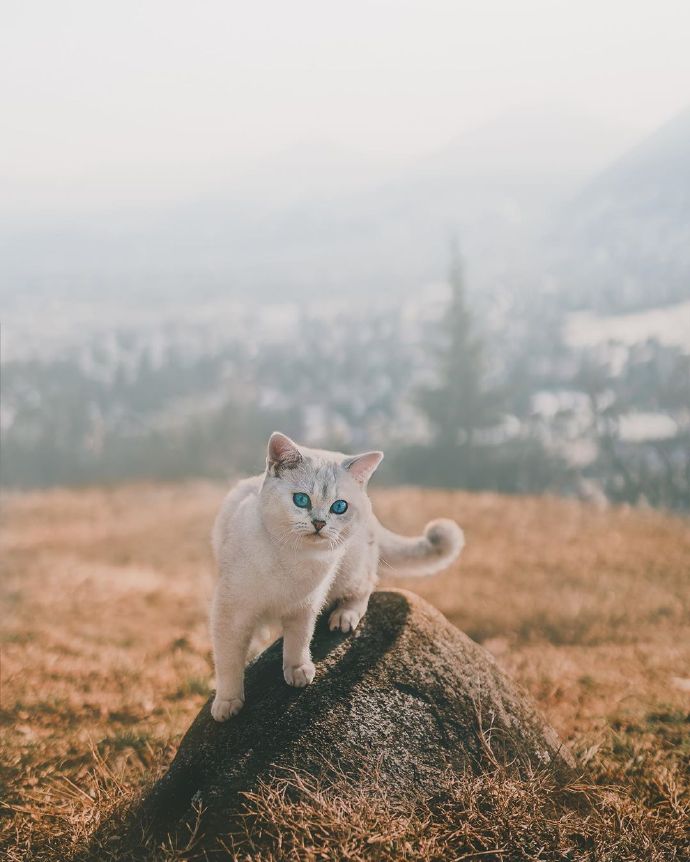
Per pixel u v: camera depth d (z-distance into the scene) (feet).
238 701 3.65
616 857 3.51
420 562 4.31
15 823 3.82
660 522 12.80
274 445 3.63
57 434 42.68
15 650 6.34
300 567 3.59
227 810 3.43
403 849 3.38
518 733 3.81
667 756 4.34
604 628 7.55
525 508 14.12
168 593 9.16
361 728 3.60
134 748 4.52
